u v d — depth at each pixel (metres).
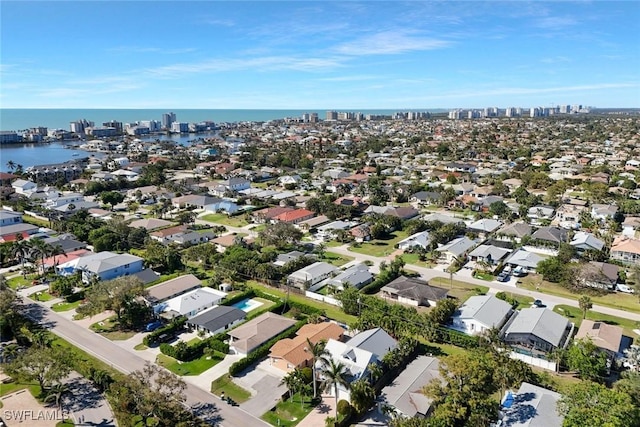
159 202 185.88
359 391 59.62
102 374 66.69
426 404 59.84
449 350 77.38
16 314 83.81
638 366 68.38
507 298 94.62
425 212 174.38
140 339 82.00
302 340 75.12
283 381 66.75
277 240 131.12
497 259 118.12
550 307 93.94
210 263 117.19
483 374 57.09
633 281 102.00
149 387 60.12
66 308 94.31
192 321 84.69
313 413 61.97
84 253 121.62
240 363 71.88
